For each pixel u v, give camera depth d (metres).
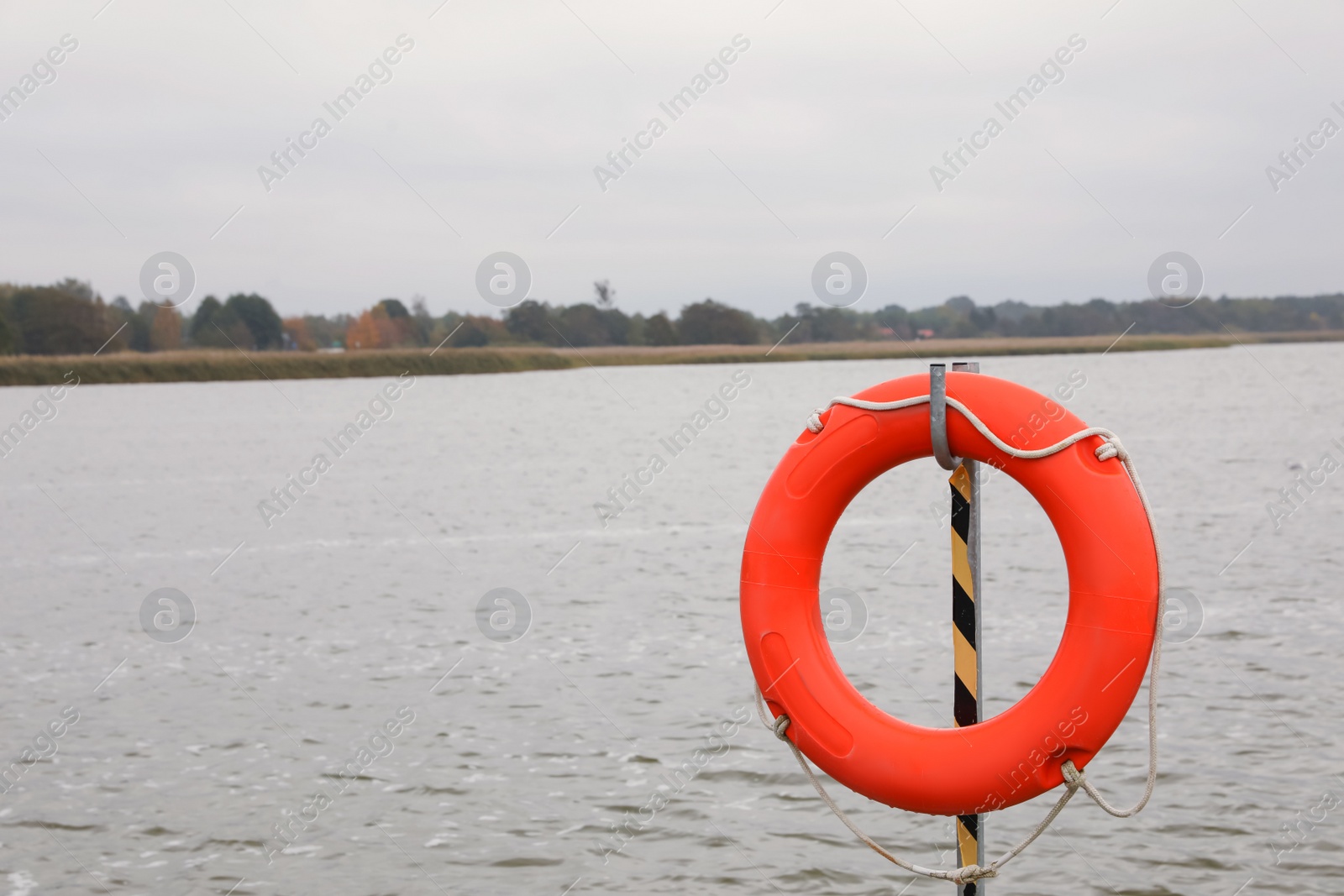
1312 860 4.17
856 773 2.95
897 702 6.16
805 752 3.03
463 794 4.98
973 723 3.00
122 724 6.04
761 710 3.09
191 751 5.59
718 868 4.26
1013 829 4.53
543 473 19.58
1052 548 11.01
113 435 28.59
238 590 9.80
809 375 65.31
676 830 4.59
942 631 7.72
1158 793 4.79
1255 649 6.96
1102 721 2.74
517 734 5.75
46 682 6.91
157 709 6.30
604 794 4.95
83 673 7.12
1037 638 7.43
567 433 28.41
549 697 6.38
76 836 4.60
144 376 47.34
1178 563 10.08
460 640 7.79
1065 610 8.25
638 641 7.66
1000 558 10.44
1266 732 5.47
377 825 4.67
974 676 2.99
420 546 12.09
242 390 51.62
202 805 4.90
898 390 2.96
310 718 6.08
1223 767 5.05
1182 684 6.24
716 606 8.77
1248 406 33.53
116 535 13.28
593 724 5.89
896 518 13.61
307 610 8.89
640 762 5.34
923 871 3.00
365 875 4.23
